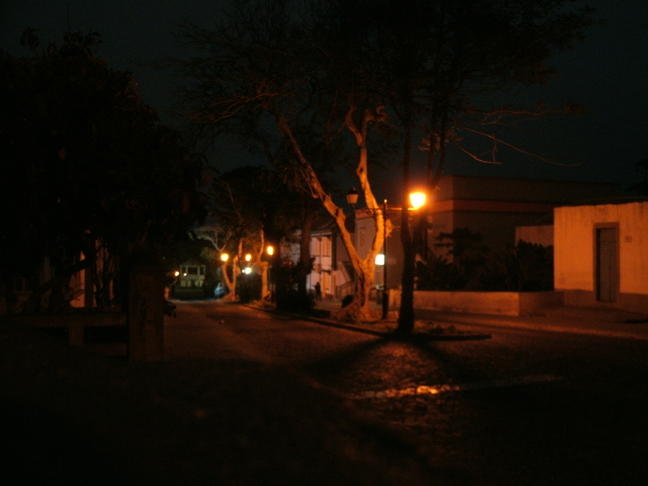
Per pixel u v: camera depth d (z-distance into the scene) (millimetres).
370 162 26000
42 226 8516
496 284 29609
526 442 6727
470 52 18188
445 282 33344
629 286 23156
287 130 22250
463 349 15523
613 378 10977
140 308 6867
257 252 49875
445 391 9750
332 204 23156
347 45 18656
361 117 22406
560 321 22906
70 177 8391
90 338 8875
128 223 9266
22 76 8328
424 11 17344
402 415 8047
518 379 10883
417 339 17906
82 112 8570
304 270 33156
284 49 20109
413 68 18422
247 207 42281
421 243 41219
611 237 24172
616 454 6289
